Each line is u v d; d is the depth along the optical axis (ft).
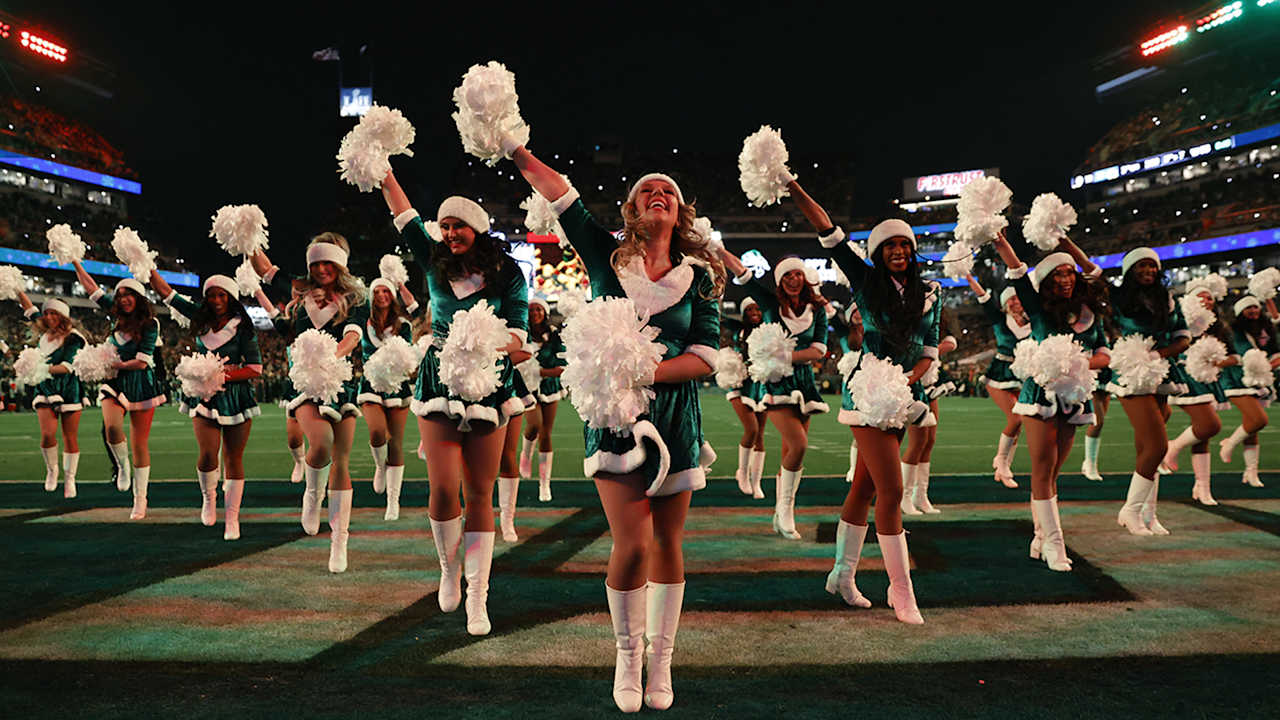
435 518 10.98
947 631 10.30
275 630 10.34
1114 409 58.44
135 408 18.65
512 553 14.98
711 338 8.25
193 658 9.27
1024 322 21.89
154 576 13.16
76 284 142.51
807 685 8.46
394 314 19.39
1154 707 7.86
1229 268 138.10
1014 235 164.66
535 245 118.21
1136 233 151.74
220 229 14.38
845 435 42.45
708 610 11.28
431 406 10.61
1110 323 17.92
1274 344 24.88
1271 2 148.05
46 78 166.20
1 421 53.36
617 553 7.91
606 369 7.30
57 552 15.01
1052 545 13.71
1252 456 23.73
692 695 8.19
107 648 9.61
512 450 15.93
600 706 7.91
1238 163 143.54
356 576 13.20
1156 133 157.28
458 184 153.07
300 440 23.77
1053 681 8.57
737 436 42.42
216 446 17.57
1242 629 10.36
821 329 17.84
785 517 16.62
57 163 147.23
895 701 8.02
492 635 10.14
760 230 157.58
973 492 22.66
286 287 15.23
